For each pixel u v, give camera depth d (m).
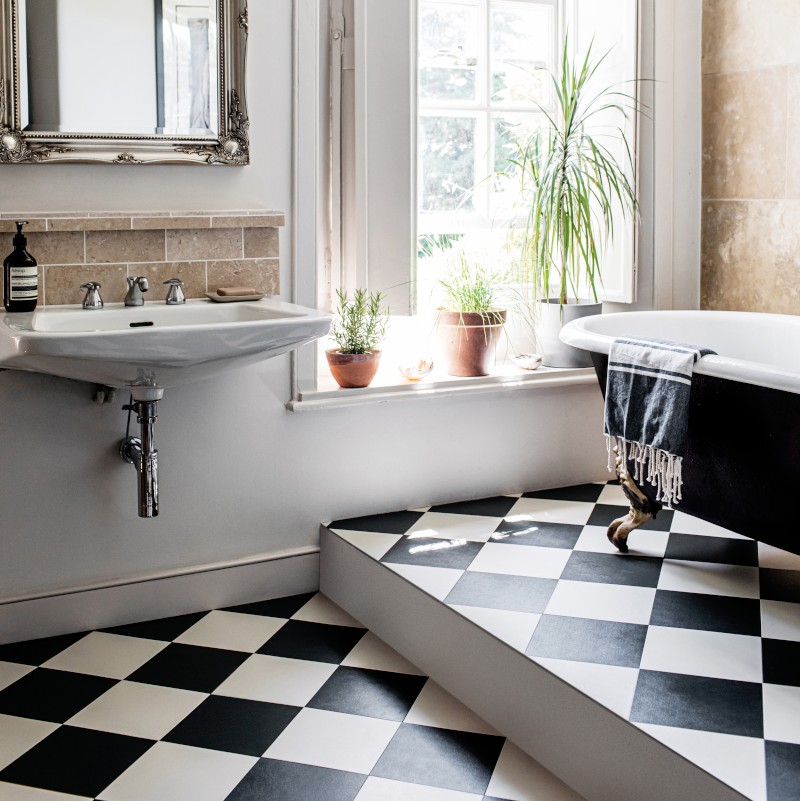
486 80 3.75
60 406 2.85
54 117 2.74
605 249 3.84
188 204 2.94
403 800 2.15
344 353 3.21
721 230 3.74
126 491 2.97
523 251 3.64
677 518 3.32
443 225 3.74
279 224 3.02
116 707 2.52
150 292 2.91
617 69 3.73
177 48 2.87
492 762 2.30
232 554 3.14
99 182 2.83
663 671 2.24
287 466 3.17
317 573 3.28
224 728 2.43
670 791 1.94
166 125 2.88
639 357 2.70
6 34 2.65
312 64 3.03
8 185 2.74
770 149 3.50
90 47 2.77
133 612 3.01
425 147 3.70
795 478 2.42
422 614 2.71
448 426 3.42
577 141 3.81
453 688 2.60
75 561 2.94
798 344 3.18
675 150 3.76
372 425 3.29
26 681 2.65
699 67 3.74
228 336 2.46
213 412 3.04
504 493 3.58
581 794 2.17
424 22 3.64
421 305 3.68
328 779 2.22
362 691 2.61
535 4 3.79
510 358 3.73
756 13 3.50
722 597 2.66
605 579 2.78
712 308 3.82
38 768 2.26
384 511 3.36
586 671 2.24
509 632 2.44
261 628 2.99
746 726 2.01
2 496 2.82
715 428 2.60
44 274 2.78
